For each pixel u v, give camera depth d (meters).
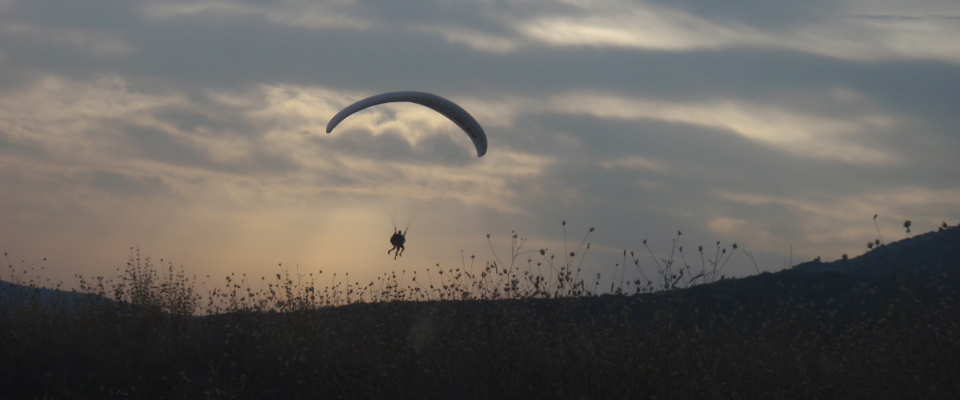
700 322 24.89
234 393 21.53
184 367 23.14
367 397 21.36
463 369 22.45
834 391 20.44
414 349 23.69
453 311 25.55
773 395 20.09
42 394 21.36
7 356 23.12
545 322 24.20
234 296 28.23
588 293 25.14
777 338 23.00
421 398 21.12
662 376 21.02
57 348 23.94
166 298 28.03
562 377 21.61
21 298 27.20
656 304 24.47
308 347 23.67
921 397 19.58
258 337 24.58
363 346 24.39
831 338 23.06
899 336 21.98
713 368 21.44
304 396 21.61
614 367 21.42
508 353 22.62
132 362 23.31
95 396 21.22
